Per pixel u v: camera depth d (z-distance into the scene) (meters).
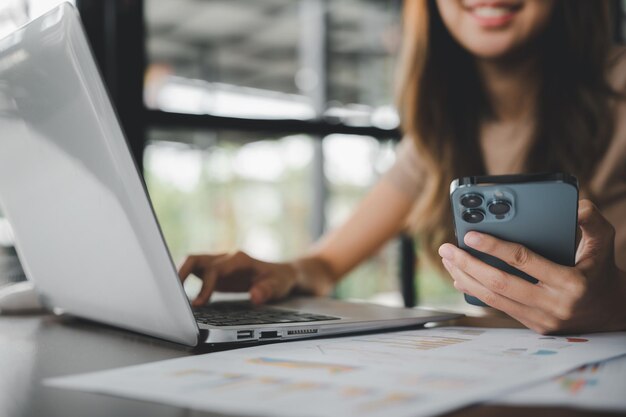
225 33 3.38
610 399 0.31
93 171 0.46
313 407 0.30
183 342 0.50
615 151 1.09
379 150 1.67
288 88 3.36
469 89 1.18
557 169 1.09
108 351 0.50
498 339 0.53
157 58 1.52
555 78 1.09
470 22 1.05
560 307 0.53
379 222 1.21
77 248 0.55
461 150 1.17
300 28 3.10
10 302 0.75
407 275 1.74
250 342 0.51
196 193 2.58
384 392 0.32
